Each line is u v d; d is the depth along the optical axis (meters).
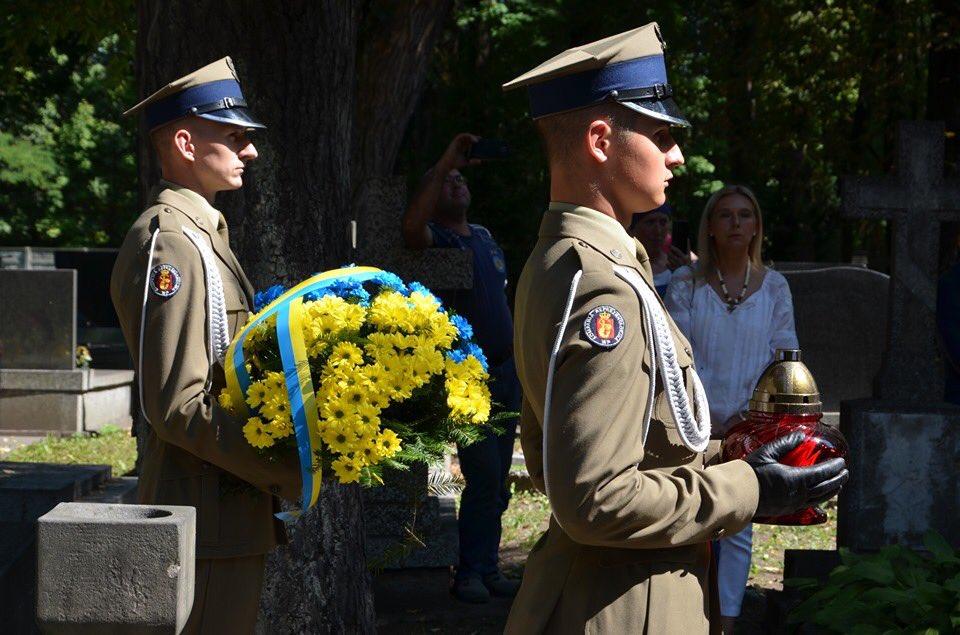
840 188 4.91
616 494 1.79
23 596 3.88
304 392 2.46
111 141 29.12
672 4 14.90
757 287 4.56
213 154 2.83
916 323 4.94
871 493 4.73
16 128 28.47
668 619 1.95
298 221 3.82
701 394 2.07
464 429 2.64
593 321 1.83
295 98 3.81
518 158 17.23
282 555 3.70
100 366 13.62
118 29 10.62
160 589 2.08
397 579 5.54
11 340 10.85
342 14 3.96
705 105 18.23
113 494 4.74
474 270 5.30
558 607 2.03
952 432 4.71
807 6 14.13
